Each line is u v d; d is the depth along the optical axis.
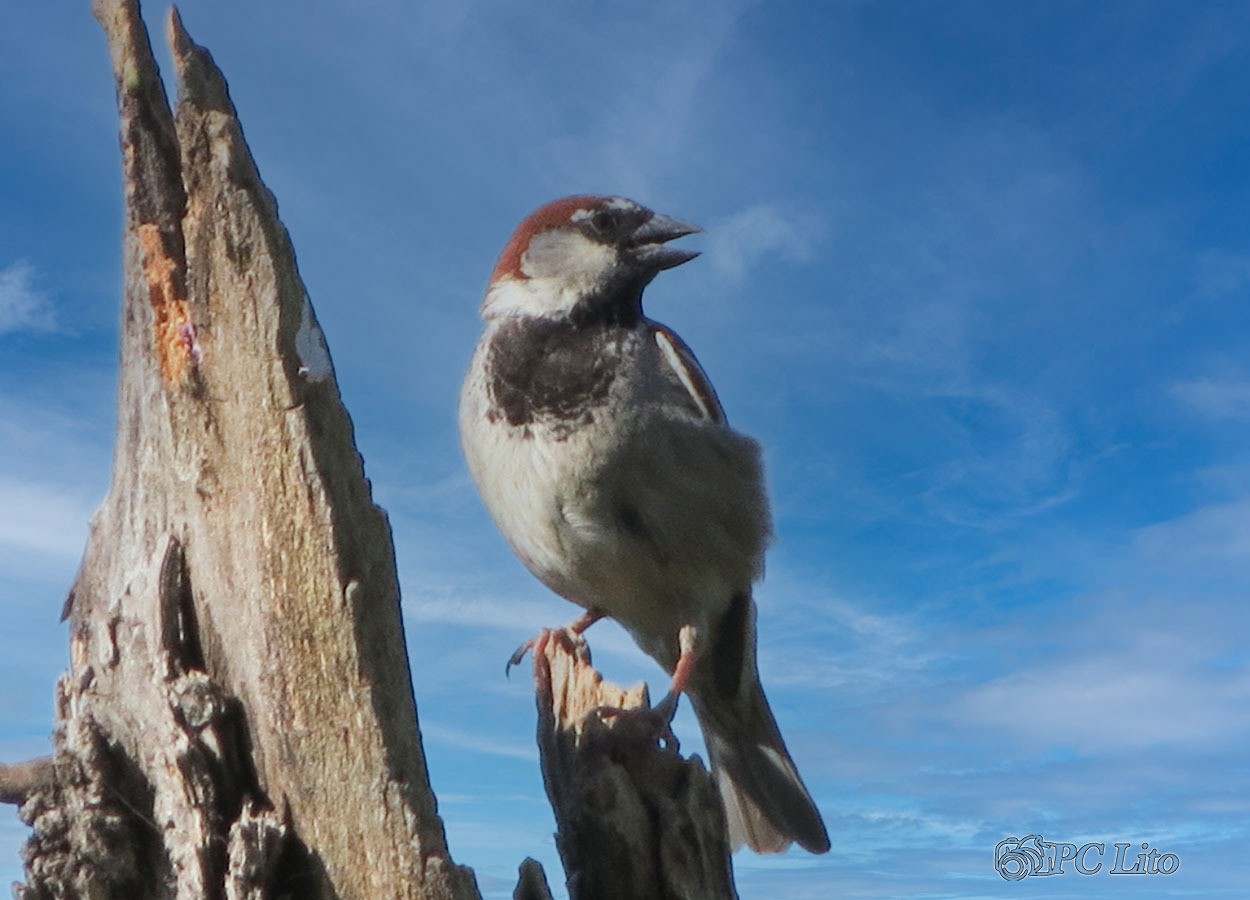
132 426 0.37
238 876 0.35
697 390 0.44
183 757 0.35
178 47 0.36
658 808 0.39
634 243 0.45
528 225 0.45
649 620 0.45
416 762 0.35
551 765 0.40
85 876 0.35
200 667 0.36
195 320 0.36
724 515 0.44
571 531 0.44
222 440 0.36
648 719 0.39
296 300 0.36
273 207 0.36
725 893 0.39
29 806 0.36
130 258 0.37
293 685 0.35
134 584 0.36
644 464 0.43
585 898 0.39
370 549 0.36
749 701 0.46
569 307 0.44
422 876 0.35
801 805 0.46
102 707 0.36
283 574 0.35
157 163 0.37
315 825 0.35
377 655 0.35
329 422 0.36
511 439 0.44
